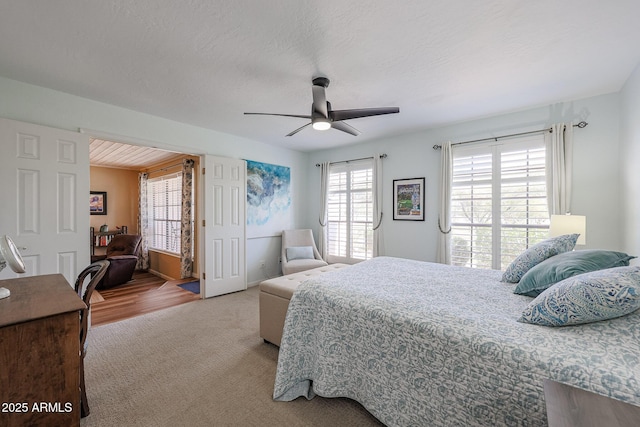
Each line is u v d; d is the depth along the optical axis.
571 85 2.62
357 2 1.56
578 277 1.30
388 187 4.42
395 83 2.57
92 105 2.94
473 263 3.56
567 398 0.73
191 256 5.20
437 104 3.08
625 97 2.54
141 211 6.17
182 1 1.56
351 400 1.83
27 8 1.60
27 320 1.16
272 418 1.66
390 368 1.52
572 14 1.66
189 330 2.89
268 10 1.63
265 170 4.83
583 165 2.90
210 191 3.99
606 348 1.07
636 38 1.89
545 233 3.11
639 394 0.87
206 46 2.00
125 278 4.85
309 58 2.15
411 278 2.21
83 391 1.63
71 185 2.75
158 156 5.24
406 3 1.57
